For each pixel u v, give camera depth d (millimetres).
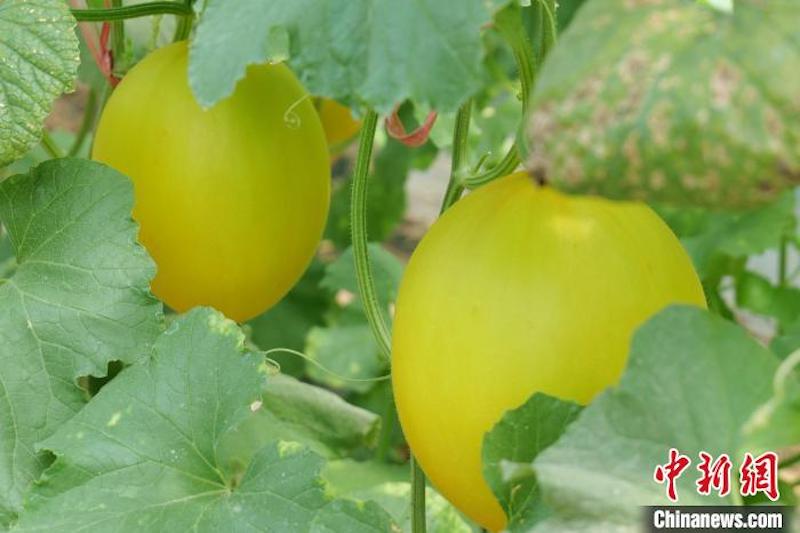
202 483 1179
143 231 1264
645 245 1099
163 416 1186
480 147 2055
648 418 1028
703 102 951
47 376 1189
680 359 1032
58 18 1181
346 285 1902
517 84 1219
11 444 1180
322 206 1302
